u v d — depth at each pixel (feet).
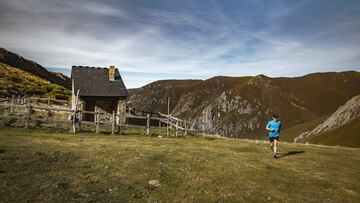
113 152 50.14
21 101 135.03
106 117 126.72
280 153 61.93
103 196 28.96
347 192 36.04
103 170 38.14
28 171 34.73
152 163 43.73
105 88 129.90
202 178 37.81
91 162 41.83
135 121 140.77
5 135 60.49
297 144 84.38
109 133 82.28
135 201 28.30
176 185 34.30
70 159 42.57
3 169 34.40
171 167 42.14
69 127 82.94
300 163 51.55
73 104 131.03
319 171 46.19
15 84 220.84
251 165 47.26
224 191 33.32
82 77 133.59
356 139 417.69
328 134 498.69
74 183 32.01
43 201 26.37
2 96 168.86
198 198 30.50
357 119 496.23
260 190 34.53
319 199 32.73
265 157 55.93
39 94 212.84
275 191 34.53
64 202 26.55
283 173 43.32
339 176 43.62
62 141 59.00
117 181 34.09
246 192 33.47
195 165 44.50
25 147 48.08
